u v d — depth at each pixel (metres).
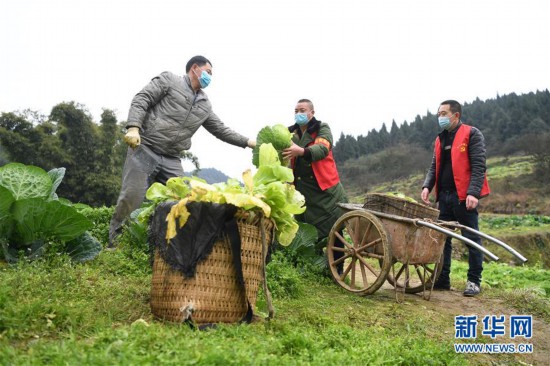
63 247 5.05
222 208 3.71
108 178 31.33
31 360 2.56
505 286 8.87
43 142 30.19
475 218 6.57
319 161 6.61
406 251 5.62
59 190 30.64
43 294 3.88
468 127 6.51
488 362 4.41
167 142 6.10
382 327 4.64
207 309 3.68
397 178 95.69
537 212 51.31
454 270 10.30
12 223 4.82
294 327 3.91
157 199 4.26
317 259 6.68
